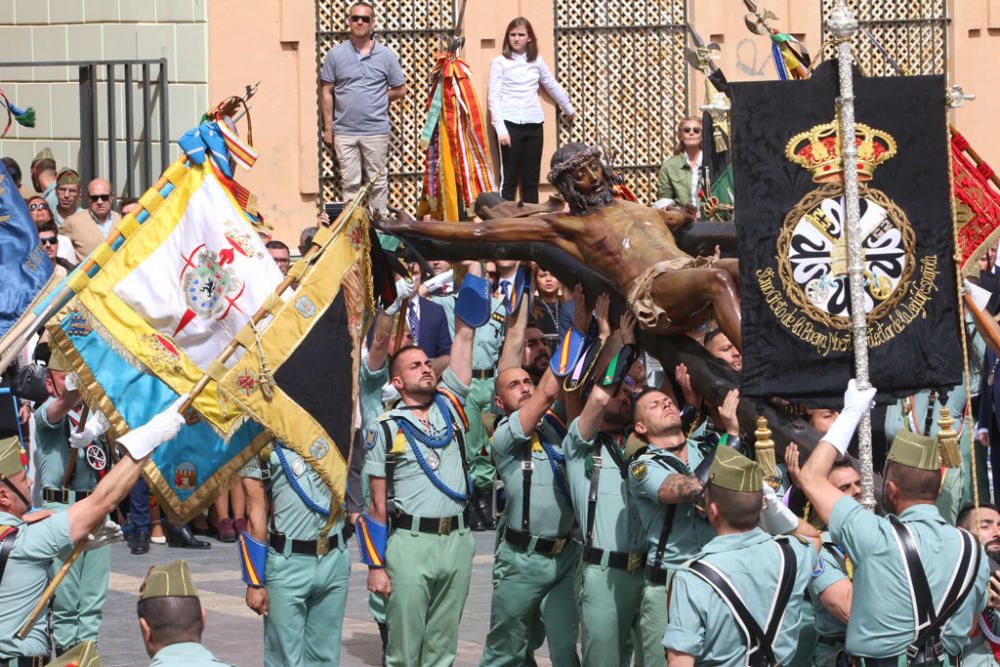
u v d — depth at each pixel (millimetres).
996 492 16688
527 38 26109
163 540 21141
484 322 14562
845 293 11320
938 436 10922
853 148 11109
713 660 9727
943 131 11398
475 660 15609
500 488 22875
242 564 13312
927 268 11430
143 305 11820
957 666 10359
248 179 26359
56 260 21516
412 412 13867
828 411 12180
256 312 12055
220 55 26234
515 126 26094
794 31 27781
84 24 26375
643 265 12664
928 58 28375
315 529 13250
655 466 12336
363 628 17062
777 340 11320
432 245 13398
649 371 15391
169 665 9016
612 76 27828
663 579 12500
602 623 13117
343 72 25547
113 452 16406
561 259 13461
